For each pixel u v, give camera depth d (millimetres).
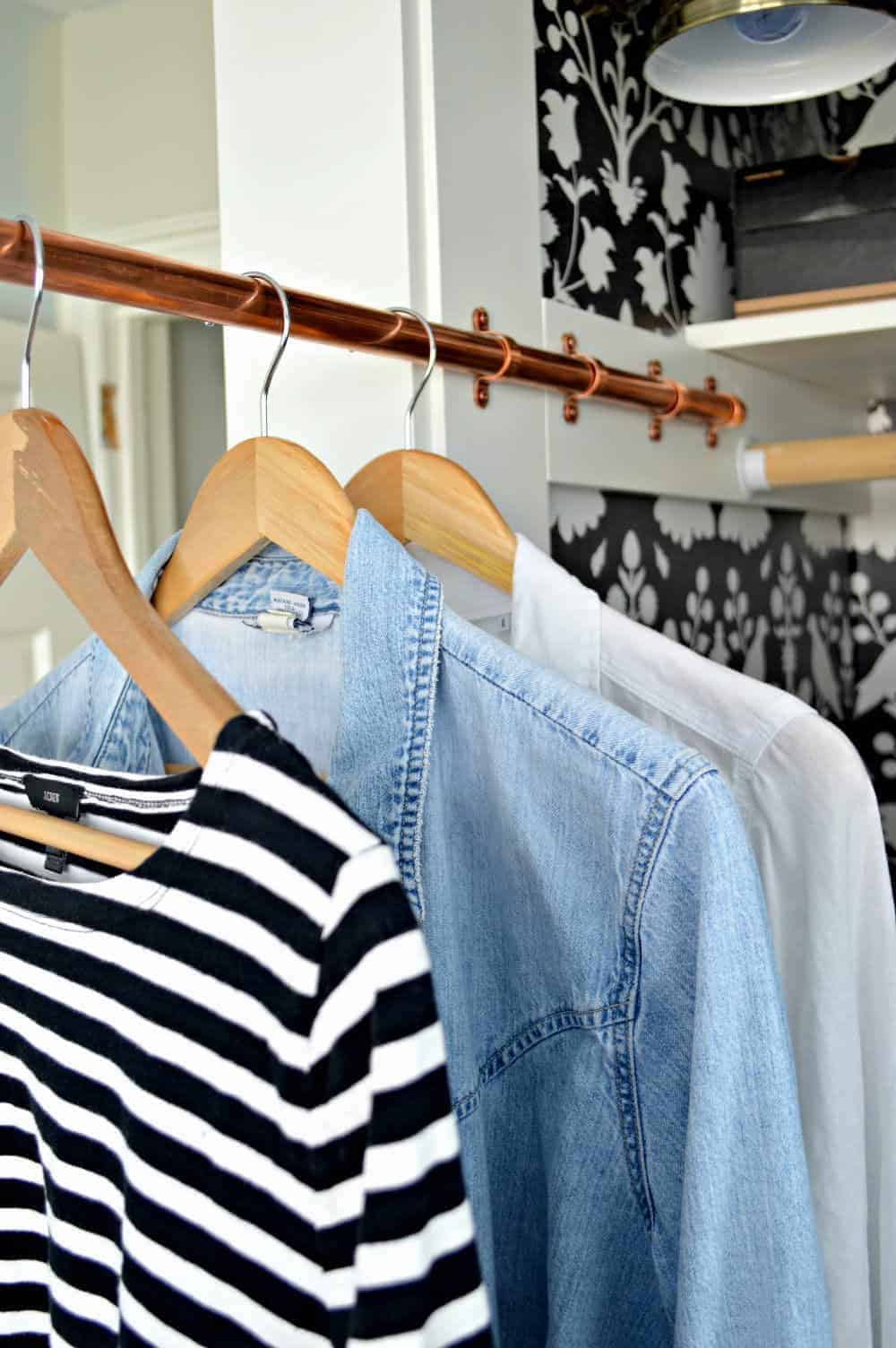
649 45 900
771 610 1358
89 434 1711
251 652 671
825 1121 543
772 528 1364
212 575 607
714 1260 413
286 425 832
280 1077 363
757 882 427
